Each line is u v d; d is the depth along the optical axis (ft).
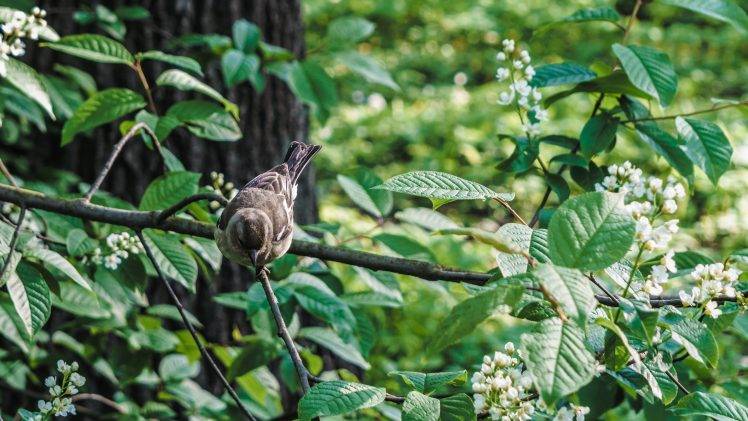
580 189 17.94
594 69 17.66
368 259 14.90
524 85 15.87
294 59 22.13
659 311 10.31
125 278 16.62
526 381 10.62
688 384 16.60
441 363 38.65
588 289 9.12
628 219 9.99
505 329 42.01
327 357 27.81
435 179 11.60
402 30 85.10
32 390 25.00
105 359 24.32
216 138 17.35
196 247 17.63
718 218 55.52
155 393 25.84
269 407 22.45
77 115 16.66
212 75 27.25
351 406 10.43
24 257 14.64
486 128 68.18
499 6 84.02
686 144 15.08
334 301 17.29
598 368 11.36
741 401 16.30
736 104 15.69
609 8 16.61
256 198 17.25
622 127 16.83
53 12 26.08
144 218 15.85
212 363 15.06
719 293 11.71
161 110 27.04
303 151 20.29
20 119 25.81
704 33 80.33
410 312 40.42
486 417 11.37
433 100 74.38
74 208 15.88
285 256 17.66
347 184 18.19
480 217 60.90
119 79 26.86
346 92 76.23
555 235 10.00
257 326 19.45
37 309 12.64
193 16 27.32
